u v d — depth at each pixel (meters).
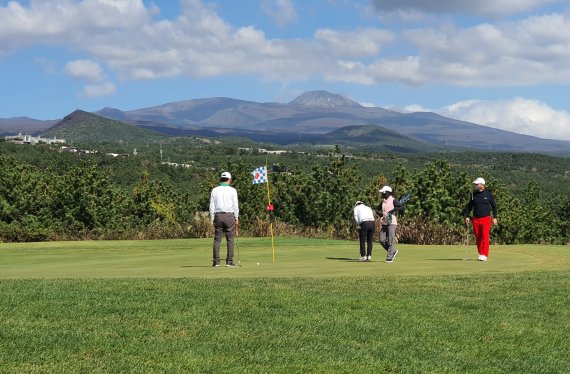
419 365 5.88
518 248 19.98
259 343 6.45
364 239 16.20
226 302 8.48
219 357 5.92
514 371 5.82
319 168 42.31
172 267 14.40
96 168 41.78
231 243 14.46
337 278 11.21
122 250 22.08
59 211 39.50
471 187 41.66
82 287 9.65
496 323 7.61
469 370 5.80
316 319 7.59
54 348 6.09
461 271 12.85
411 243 28.39
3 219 39.19
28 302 8.30
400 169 43.00
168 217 50.06
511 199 52.91
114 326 7.03
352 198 41.12
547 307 8.58
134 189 53.16
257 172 17.28
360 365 5.80
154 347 6.21
